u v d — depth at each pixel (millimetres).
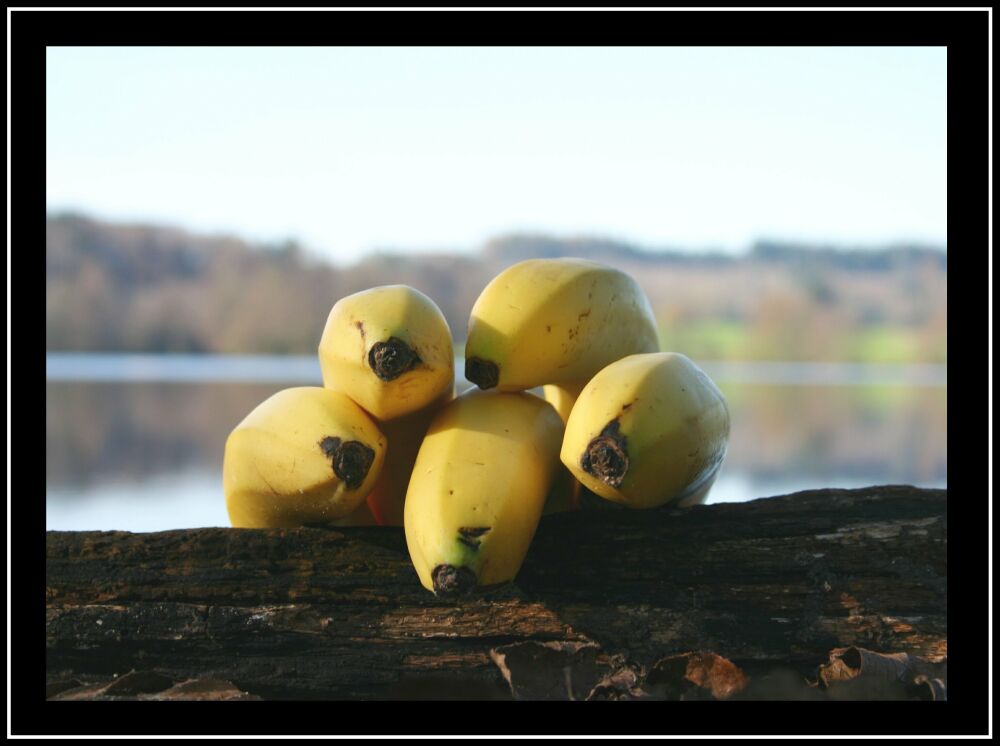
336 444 522
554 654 524
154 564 535
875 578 523
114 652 533
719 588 527
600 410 512
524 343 537
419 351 518
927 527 525
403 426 549
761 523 529
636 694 509
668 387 515
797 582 525
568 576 529
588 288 547
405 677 528
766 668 523
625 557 530
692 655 514
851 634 521
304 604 532
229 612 531
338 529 538
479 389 554
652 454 512
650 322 569
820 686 513
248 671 530
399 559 533
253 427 534
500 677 526
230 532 538
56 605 532
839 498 531
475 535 506
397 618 530
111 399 4121
